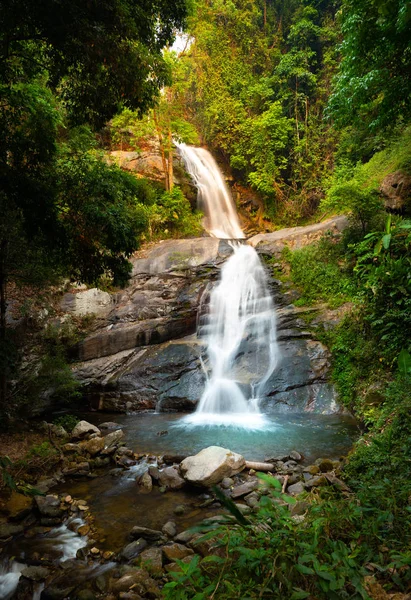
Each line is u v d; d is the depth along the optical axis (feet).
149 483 18.97
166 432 27.09
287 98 66.80
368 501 11.12
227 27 72.02
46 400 33.86
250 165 70.28
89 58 16.40
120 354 39.22
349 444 23.49
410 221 11.03
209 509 16.57
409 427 16.43
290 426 27.55
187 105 74.74
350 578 7.58
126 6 16.26
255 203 72.64
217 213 69.82
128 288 45.27
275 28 77.66
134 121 58.95
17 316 34.81
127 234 22.38
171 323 41.24
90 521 15.94
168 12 19.13
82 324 41.24
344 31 26.35
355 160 58.29
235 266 45.96
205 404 32.78
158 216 55.83
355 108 29.73
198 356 37.06
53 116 22.63
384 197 40.16
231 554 8.79
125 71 17.31
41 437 25.59
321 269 41.22
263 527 9.44
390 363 26.32
